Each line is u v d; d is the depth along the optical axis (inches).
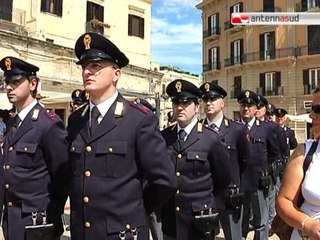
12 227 140.9
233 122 221.8
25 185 142.0
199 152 167.5
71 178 121.0
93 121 118.3
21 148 143.7
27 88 149.6
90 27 832.9
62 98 579.2
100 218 112.9
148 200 121.5
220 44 1515.7
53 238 144.5
